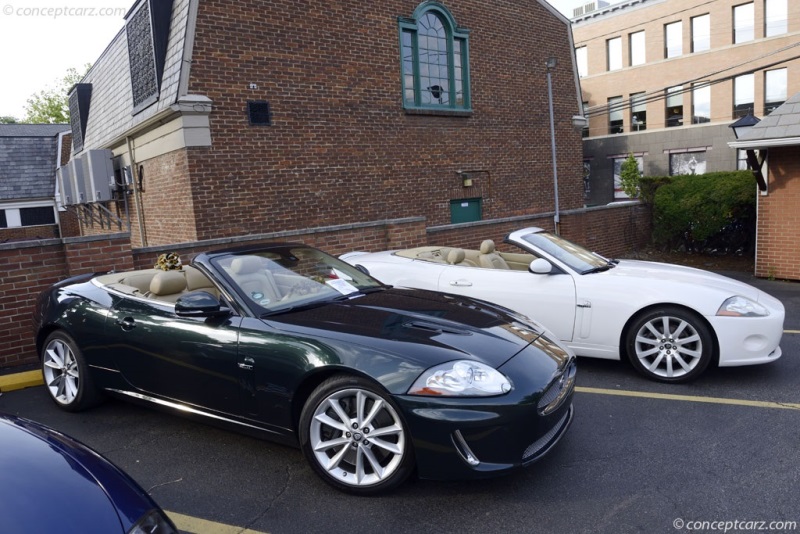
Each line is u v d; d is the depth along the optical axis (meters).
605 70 32.03
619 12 30.91
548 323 5.49
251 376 3.47
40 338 4.83
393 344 3.20
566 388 3.51
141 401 4.14
